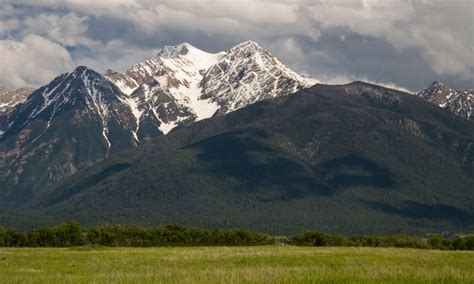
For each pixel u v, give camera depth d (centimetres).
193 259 10988
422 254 12256
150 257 11381
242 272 7631
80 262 10494
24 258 11150
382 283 6700
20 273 8788
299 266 9438
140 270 8944
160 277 7262
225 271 7888
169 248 14875
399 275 7206
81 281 7250
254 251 13100
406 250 13875
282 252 12650
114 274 7950
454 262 10806
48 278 7669
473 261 11081
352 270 7900
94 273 8756
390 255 11875
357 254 12019
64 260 10831
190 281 6844
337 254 11994
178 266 9838
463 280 6888
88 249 14175
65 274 8612
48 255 11825
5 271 9031
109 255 11856
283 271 7788
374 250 13575
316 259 10988
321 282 6756
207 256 11531
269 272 7544
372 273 7412
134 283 6812
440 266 9500
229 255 11744
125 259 11019
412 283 6706
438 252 13050
